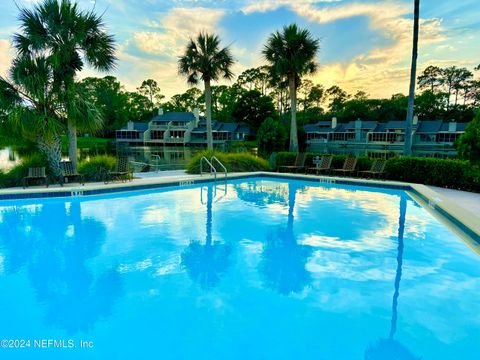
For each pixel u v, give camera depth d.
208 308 3.69
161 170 16.02
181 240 6.11
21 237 6.25
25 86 9.76
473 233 5.89
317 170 14.49
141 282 4.34
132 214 8.06
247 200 9.89
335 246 5.84
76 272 4.66
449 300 3.91
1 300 3.86
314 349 3.00
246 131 54.78
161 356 2.88
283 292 4.08
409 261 5.11
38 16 10.20
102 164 12.16
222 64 18.58
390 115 58.94
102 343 3.06
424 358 2.88
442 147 46.16
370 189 11.80
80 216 7.84
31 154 11.23
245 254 5.42
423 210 8.55
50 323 3.38
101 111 11.71
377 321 3.45
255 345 3.05
